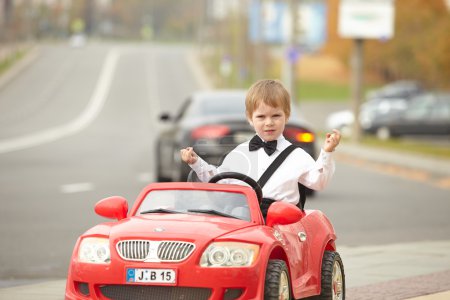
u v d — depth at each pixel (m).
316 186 13.58
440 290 17.19
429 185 43.69
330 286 13.86
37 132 86.06
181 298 11.98
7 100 143.75
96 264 12.12
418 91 139.75
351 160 60.34
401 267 20.58
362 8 79.31
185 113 37.47
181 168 35.88
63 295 17.23
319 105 158.88
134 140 76.31
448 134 83.00
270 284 12.15
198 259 11.91
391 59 189.62
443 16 159.75
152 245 12.02
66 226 28.12
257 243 12.12
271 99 13.59
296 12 87.38
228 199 13.14
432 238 26.44
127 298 12.12
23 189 38.81
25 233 26.70
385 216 31.38
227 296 12.05
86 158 56.31
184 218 12.69
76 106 136.50
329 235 14.22
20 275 20.39
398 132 84.69
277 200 13.69
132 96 156.00
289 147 13.84
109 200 13.30
